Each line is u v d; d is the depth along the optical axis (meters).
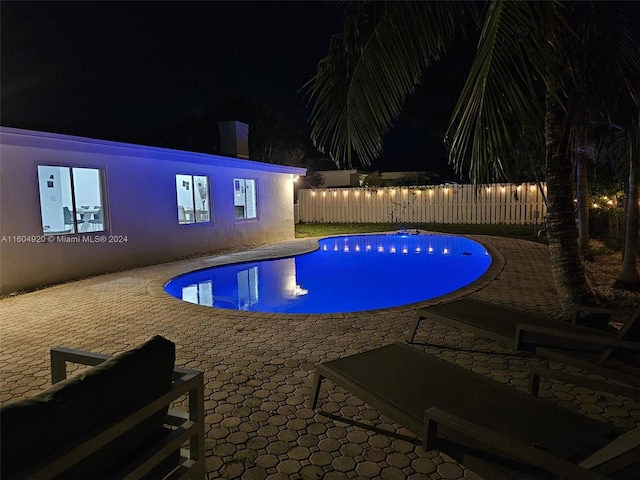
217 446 2.69
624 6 3.46
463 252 13.17
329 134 4.30
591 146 7.69
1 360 4.23
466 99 3.02
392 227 18.64
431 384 2.70
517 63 2.84
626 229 6.66
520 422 2.23
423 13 3.68
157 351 1.83
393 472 2.41
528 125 2.92
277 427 2.90
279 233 14.91
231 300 8.24
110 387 1.58
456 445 2.07
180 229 10.93
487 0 3.26
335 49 3.97
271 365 3.98
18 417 1.29
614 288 6.74
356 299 8.29
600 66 3.52
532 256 10.07
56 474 1.33
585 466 1.67
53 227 8.21
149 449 1.78
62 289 7.54
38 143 7.56
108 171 9.02
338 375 2.86
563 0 3.48
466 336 4.68
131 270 9.38
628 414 2.98
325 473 2.41
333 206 21.55
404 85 3.99
